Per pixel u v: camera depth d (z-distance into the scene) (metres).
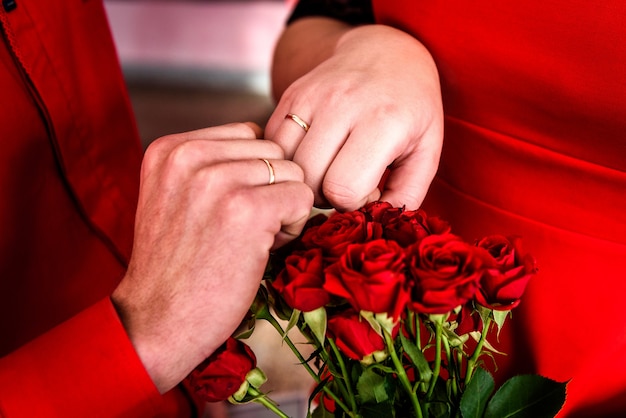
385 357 0.71
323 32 0.99
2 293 0.89
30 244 0.91
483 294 0.70
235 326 0.74
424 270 0.67
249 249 0.72
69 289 0.96
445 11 0.84
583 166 0.84
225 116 3.47
